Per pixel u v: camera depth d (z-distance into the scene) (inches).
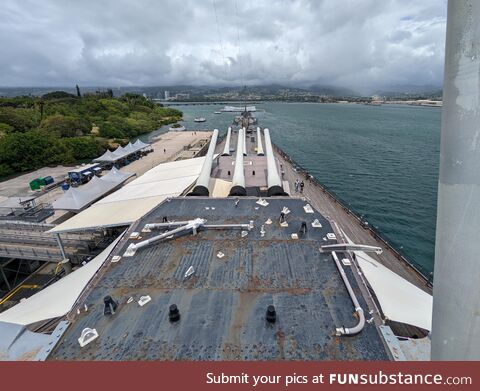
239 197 651.5
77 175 1680.6
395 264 748.6
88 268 481.1
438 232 150.5
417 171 2172.7
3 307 806.5
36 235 967.6
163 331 296.2
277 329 297.1
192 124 5689.0
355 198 1659.7
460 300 144.4
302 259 418.0
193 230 488.4
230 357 265.6
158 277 383.6
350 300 337.7
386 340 280.5
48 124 3292.3
